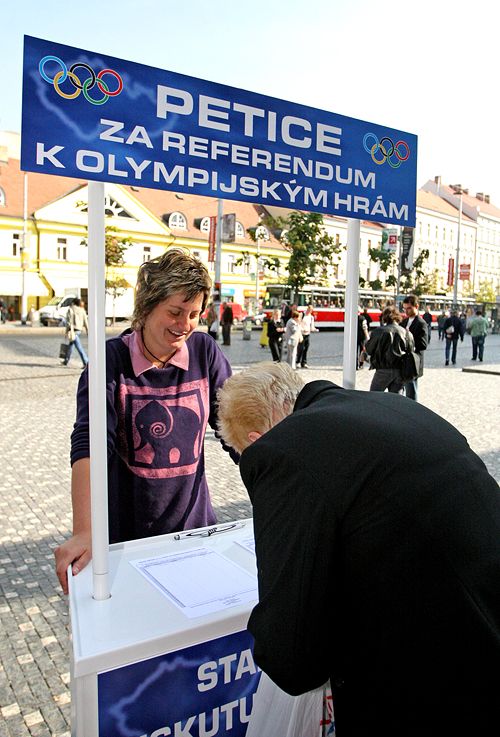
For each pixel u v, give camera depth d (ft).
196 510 6.68
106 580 4.85
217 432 6.05
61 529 13.71
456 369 50.49
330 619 3.63
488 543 3.76
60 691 8.14
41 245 121.49
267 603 3.65
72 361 47.91
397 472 3.64
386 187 6.46
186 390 6.43
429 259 217.97
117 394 6.08
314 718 4.68
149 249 134.51
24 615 10.04
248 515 14.83
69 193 123.34
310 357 58.39
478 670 3.57
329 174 5.95
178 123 4.91
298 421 3.98
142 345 6.21
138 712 4.32
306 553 3.53
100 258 4.79
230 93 5.17
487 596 3.70
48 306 108.58
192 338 6.72
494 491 4.05
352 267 6.57
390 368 24.71
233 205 154.51
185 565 5.51
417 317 25.86
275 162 5.53
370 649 3.67
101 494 4.80
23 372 40.75
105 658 4.10
